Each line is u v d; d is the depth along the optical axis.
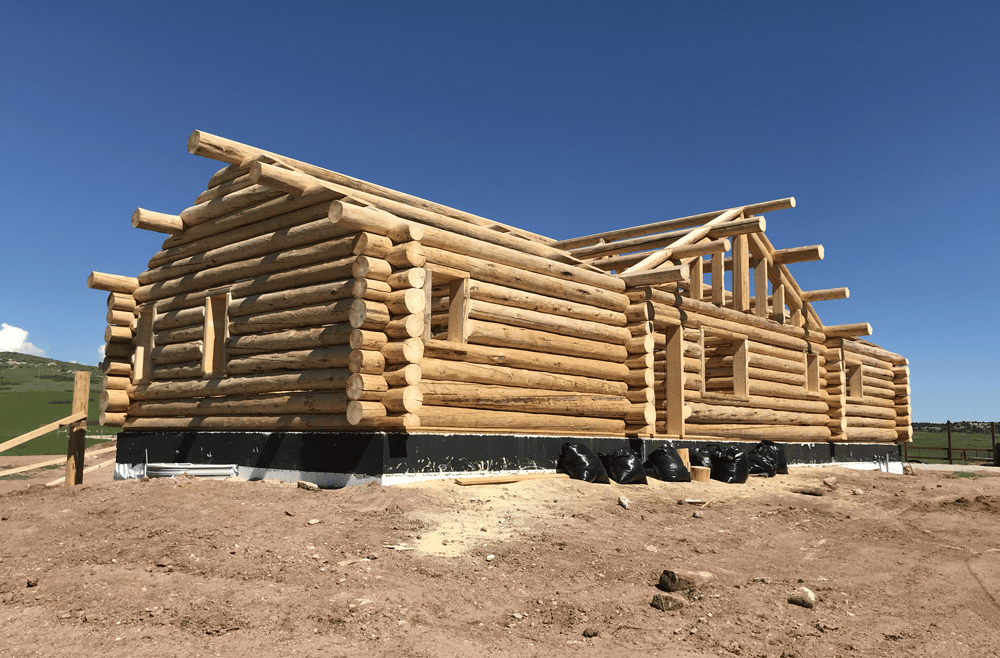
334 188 9.96
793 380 17.22
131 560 6.66
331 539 7.13
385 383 9.22
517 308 11.12
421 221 10.75
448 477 9.77
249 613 5.21
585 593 5.94
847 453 19.09
